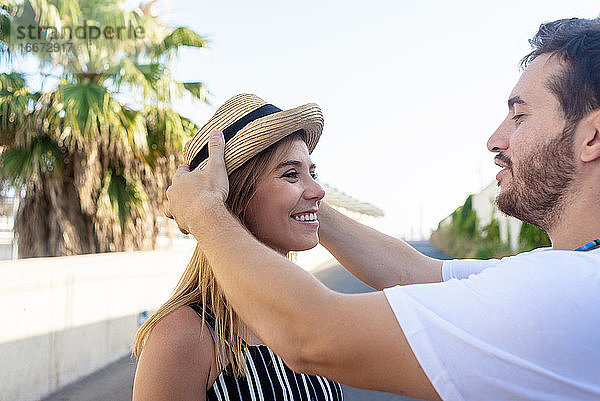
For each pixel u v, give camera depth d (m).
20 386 3.37
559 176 0.88
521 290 0.73
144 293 5.40
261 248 0.88
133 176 8.56
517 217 0.98
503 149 0.98
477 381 0.71
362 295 0.80
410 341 0.73
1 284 3.23
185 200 0.98
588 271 0.73
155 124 8.69
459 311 0.74
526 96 0.93
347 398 3.85
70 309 4.02
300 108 1.18
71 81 8.23
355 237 1.44
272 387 1.15
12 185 7.87
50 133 7.86
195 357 1.08
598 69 0.84
